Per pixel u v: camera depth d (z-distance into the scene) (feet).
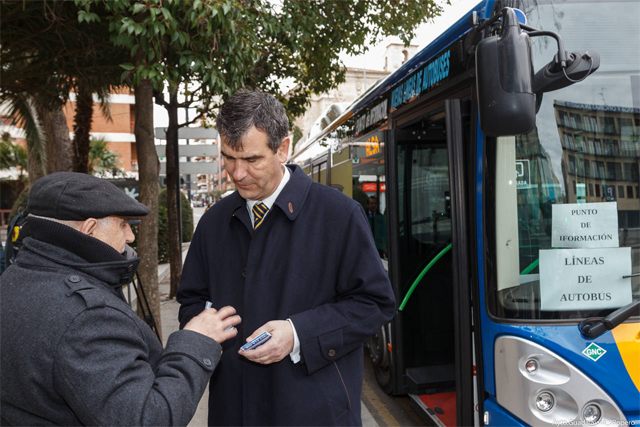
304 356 5.06
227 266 5.91
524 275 7.70
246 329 5.46
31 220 4.32
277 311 5.48
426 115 10.84
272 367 5.38
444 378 12.74
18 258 4.37
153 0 10.71
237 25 12.78
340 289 5.62
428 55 10.73
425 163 12.83
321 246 5.58
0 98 23.65
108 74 21.22
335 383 5.46
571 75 6.65
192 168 30.27
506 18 6.57
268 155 5.20
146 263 14.17
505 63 6.47
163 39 12.42
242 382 5.54
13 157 72.69
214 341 4.66
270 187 5.48
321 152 22.53
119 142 107.65
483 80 6.63
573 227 7.61
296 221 5.62
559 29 7.73
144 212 4.66
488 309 7.99
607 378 7.07
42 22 16.88
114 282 4.47
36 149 42.50
